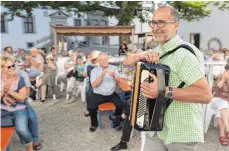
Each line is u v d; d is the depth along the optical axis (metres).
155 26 1.66
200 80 1.51
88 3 13.20
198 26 21.36
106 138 3.93
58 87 7.54
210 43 20.84
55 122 4.71
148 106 1.58
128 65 1.78
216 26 20.44
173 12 1.64
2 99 3.11
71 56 7.47
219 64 5.04
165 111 1.64
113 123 4.30
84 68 6.10
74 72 6.17
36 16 23.64
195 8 11.98
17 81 3.19
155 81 1.51
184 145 1.70
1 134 2.90
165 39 1.66
